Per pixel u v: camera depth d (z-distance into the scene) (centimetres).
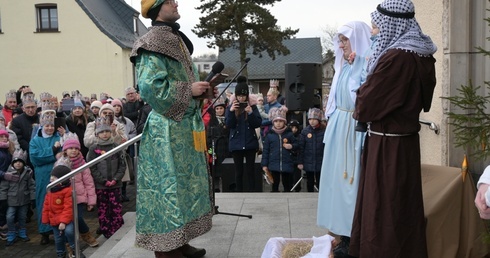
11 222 612
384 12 291
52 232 604
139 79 320
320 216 365
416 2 476
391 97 277
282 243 294
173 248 318
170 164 319
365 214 290
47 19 2361
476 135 299
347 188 344
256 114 657
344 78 352
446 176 348
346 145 344
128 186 901
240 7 2433
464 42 399
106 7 2669
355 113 289
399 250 280
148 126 330
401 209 281
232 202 527
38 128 634
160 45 319
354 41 349
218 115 727
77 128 765
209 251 385
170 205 319
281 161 674
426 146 452
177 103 318
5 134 620
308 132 658
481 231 337
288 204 514
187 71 337
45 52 2359
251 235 419
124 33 2588
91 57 2353
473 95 301
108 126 591
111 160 583
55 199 530
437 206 339
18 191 614
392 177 280
